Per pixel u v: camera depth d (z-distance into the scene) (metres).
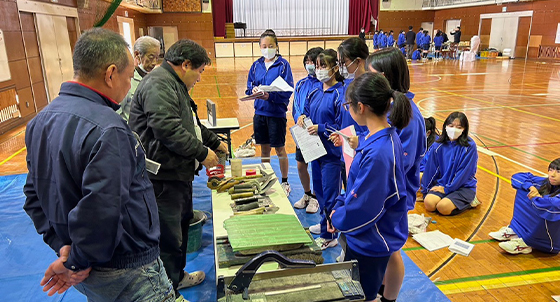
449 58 22.61
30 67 8.21
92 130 1.14
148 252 1.34
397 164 1.66
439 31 22.53
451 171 3.62
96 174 1.10
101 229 1.12
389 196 1.68
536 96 10.04
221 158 2.61
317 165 2.92
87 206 1.09
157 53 2.86
